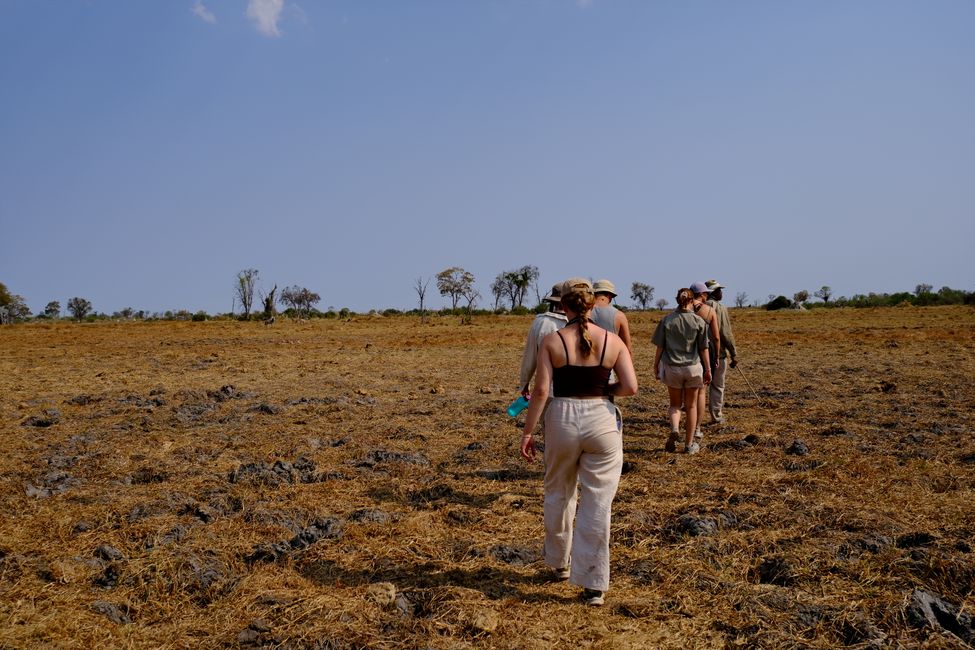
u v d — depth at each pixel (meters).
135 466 7.93
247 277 74.00
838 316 52.53
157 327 55.28
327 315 77.38
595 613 4.30
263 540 5.57
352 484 7.18
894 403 11.56
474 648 3.90
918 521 5.64
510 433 9.73
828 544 5.17
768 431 9.40
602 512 4.37
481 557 5.19
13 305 85.88
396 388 14.88
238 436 9.64
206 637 4.08
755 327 40.44
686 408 8.29
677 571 4.85
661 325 8.25
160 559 5.03
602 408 4.44
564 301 4.52
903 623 4.06
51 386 15.48
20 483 7.09
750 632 4.04
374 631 4.11
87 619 4.24
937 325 36.53
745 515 5.88
